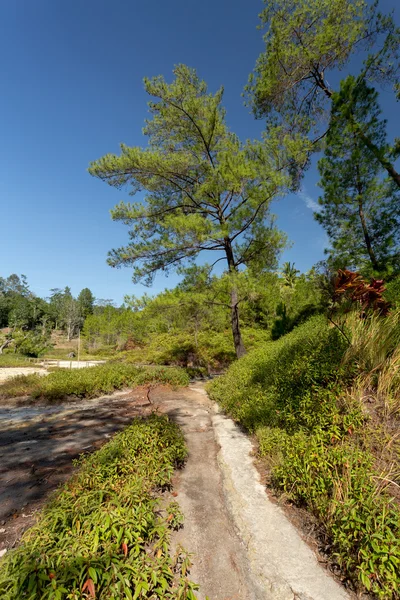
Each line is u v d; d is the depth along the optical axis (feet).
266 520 8.48
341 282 15.14
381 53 25.68
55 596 5.21
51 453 14.32
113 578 5.90
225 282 32.09
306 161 32.99
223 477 11.23
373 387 11.37
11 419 20.63
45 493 10.61
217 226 32.35
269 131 32.45
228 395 20.20
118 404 24.44
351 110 27.40
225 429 16.20
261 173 29.32
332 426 9.61
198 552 7.77
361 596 6.05
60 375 32.78
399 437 9.01
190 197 36.06
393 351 11.93
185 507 9.70
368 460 8.12
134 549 6.64
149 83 32.68
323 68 29.50
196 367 52.08
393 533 6.24
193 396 26.94
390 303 14.38
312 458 8.59
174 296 33.94
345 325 14.42
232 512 9.06
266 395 15.43
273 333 42.04
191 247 34.14
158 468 10.82
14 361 75.05
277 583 6.48
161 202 36.68
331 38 26.27
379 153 26.21
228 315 54.29
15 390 29.27
